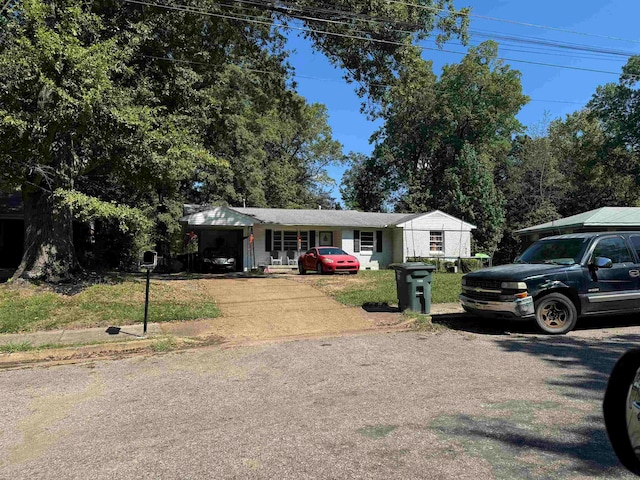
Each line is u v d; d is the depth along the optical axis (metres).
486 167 35.22
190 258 24.48
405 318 9.77
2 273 17.70
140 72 13.74
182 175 12.51
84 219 11.06
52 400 5.28
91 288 11.90
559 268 8.39
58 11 10.40
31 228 12.47
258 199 33.34
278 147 45.91
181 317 10.08
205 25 16.09
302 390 5.34
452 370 6.01
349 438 3.84
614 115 33.09
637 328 8.74
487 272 8.86
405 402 4.75
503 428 3.97
